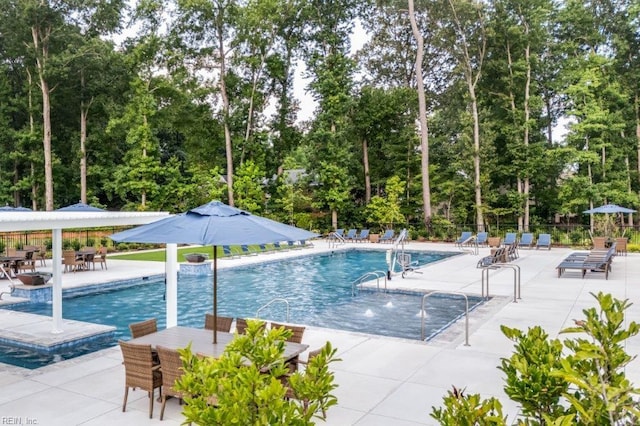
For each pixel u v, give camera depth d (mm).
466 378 6336
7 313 10789
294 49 35844
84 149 35125
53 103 34469
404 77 39406
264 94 34938
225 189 31562
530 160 29953
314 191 34000
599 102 27500
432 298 13039
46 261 20547
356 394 5805
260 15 31219
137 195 32688
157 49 31766
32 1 30750
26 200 39344
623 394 2244
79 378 6492
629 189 30547
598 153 29406
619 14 31609
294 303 13328
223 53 32750
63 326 9609
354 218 34688
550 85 31031
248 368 2775
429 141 33844
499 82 33438
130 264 19500
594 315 2633
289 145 36469
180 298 13977
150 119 31250
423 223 32000
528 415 2732
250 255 22438
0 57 36344
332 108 31469
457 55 32375
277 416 2564
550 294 12305
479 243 25719
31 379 6449
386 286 13812
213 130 35031
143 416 5250
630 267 17266
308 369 3186
